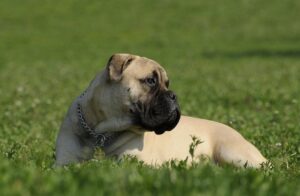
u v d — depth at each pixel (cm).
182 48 4809
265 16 5934
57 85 2650
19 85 2662
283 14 5978
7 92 2367
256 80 2756
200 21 5816
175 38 5241
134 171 679
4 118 1608
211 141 961
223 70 3372
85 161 870
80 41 5103
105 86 872
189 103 1936
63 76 3097
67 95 2270
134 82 859
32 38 5175
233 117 1564
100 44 4984
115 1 6400
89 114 886
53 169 801
